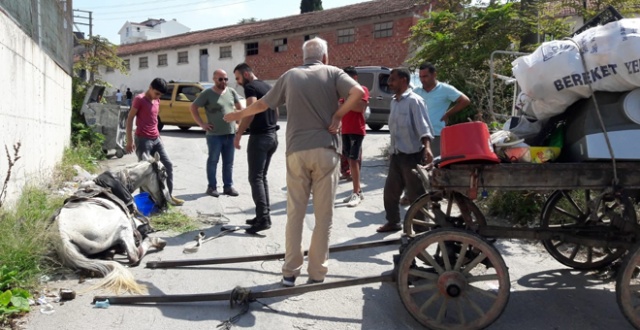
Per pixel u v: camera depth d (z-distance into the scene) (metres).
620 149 3.70
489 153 3.68
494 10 9.73
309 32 27.62
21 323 3.79
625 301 3.58
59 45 9.65
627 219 3.84
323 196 4.39
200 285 4.63
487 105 9.12
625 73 3.59
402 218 6.73
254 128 6.02
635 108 3.67
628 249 4.00
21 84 6.45
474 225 3.93
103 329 3.76
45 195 6.43
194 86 16.89
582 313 4.13
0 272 4.21
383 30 24.67
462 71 9.69
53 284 4.48
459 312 3.75
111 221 5.01
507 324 3.95
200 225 6.44
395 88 5.66
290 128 4.39
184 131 17.59
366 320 4.00
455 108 6.39
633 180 3.72
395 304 4.28
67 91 10.81
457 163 3.78
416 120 5.49
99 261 4.67
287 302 4.28
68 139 10.92
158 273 4.88
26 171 6.65
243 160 11.30
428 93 6.47
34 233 4.71
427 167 4.37
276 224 6.52
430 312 4.11
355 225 6.55
